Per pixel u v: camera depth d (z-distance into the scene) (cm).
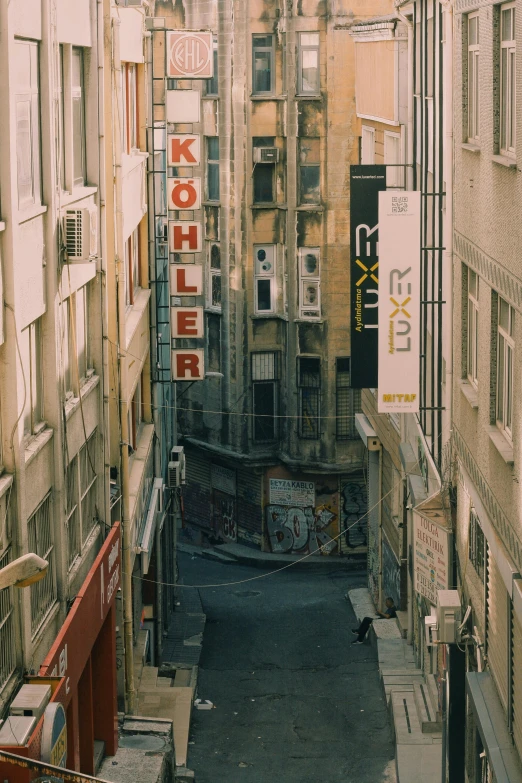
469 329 1823
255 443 3853
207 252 3916
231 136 3722
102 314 1831
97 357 1833
